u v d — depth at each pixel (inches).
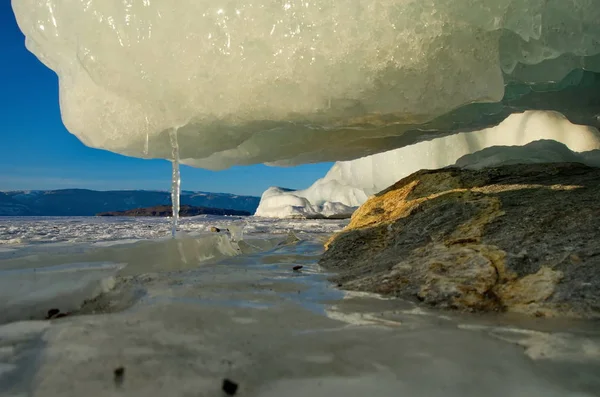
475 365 51.4
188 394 44.3
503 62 110.9
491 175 146.6
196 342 59.7
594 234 92.3
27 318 76.0
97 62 107.0
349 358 54.0
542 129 399.5
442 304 80.9
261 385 46.4
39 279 96.0
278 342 60.1
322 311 77.9
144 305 79.8
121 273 111.0
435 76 101.0
